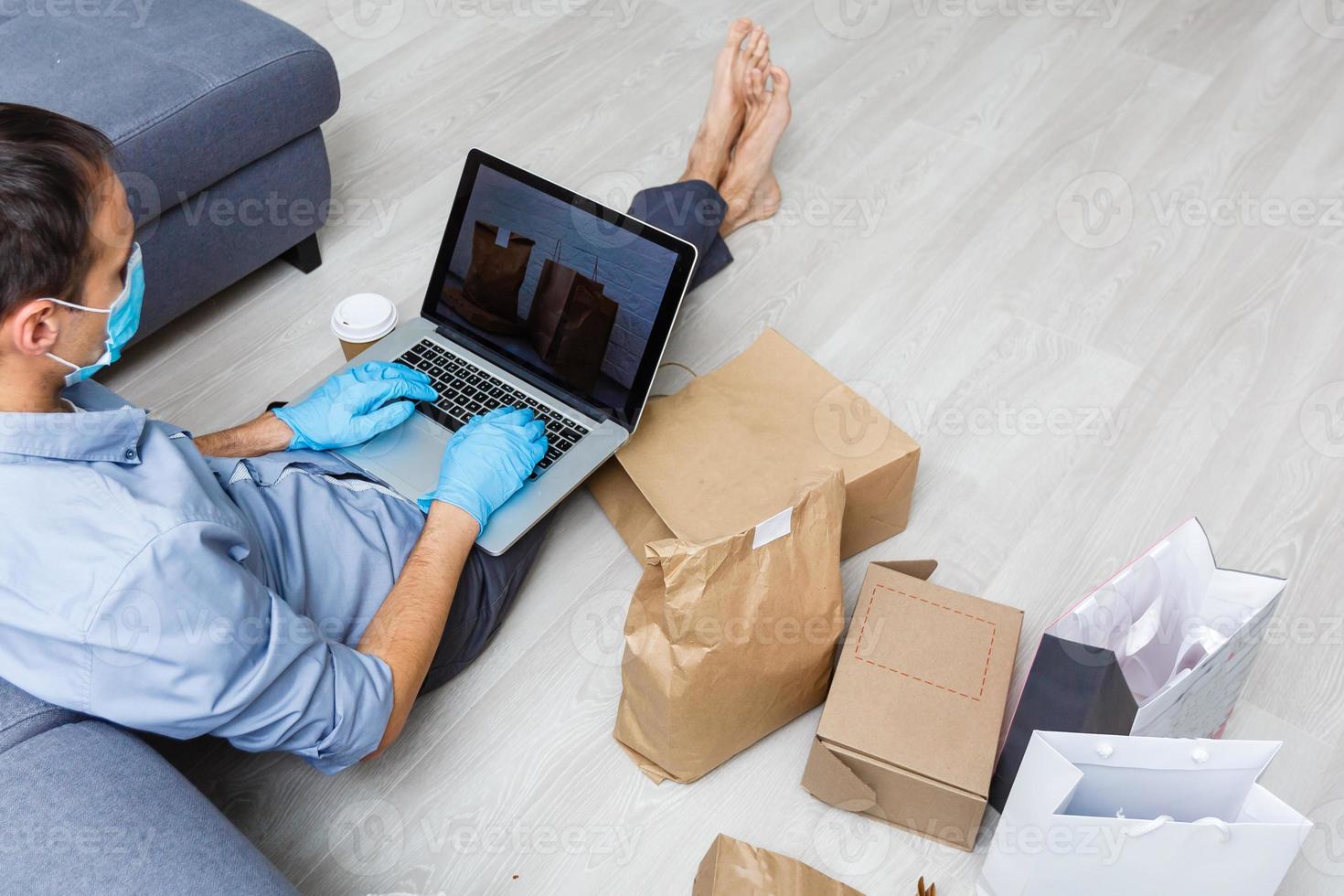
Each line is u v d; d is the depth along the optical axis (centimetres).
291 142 190
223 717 99
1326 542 164
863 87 250
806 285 205
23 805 90
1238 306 200
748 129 209
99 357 103
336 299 203
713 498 147
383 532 133
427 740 142
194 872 89
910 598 139
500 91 249
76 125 92
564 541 165
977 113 242
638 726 136
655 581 131
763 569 129
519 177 156
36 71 169
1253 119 239
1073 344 194
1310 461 175
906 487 156
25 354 92
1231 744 107
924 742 125
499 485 139
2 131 87
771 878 122
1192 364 191
